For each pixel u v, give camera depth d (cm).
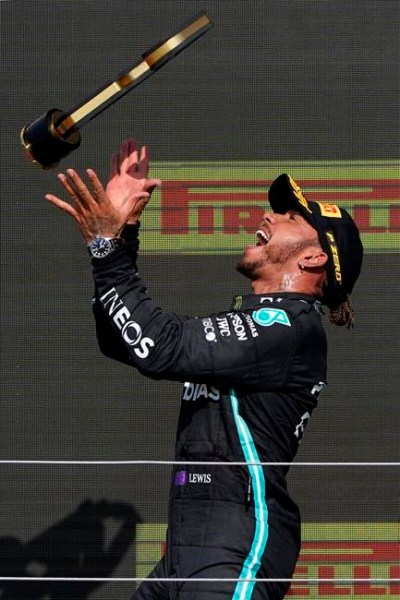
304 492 1315
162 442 1337
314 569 1309
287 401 990
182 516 970
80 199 945
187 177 1355
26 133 952
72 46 1375
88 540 1323
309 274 1042
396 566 1306
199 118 1359
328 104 1356
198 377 952
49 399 1343
